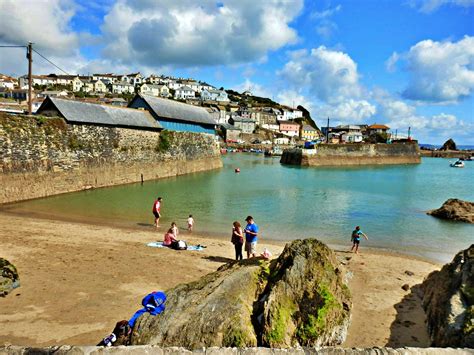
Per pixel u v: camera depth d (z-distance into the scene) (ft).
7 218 59.82
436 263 46.65
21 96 304.71
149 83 520.42
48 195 83.30
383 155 259.19
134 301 30.35
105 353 12.43
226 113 415.85
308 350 13.17
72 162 90.48
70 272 35.88
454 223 71.97
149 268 38.37
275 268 25.80
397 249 53.11
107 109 107.55
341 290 25.94
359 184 136.77
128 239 50.26
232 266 27.91
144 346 12.81
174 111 141.49
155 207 60.59
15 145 75.41
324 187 123.65
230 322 21.42
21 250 41.93
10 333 24.66
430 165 263.90
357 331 26.27
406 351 13.43
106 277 35.17
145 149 119.03
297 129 473.67
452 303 23.57
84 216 65.87
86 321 26.78
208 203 85.20
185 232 57.93
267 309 22.18
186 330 21.42
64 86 431.02
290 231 62.34
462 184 145.59
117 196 88.33
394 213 81.10
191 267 39.50
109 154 102.99
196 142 154.51
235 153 321.93
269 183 129.39
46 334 24.79
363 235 54.90
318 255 25.98
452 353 13.52
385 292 34.37
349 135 356.18
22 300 29.40
